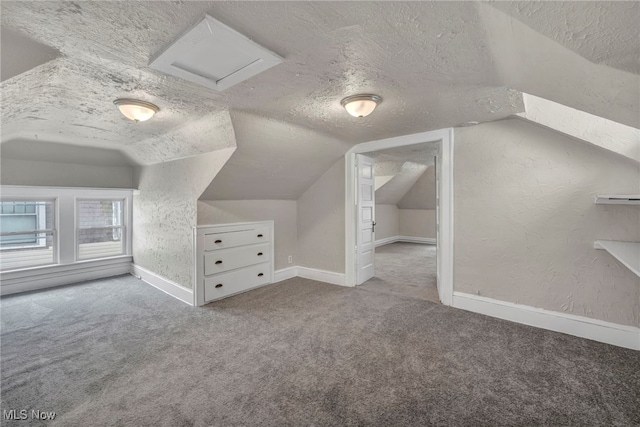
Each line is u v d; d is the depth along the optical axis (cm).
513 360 201
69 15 114
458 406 157
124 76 171
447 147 297
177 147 324
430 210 786
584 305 235
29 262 374
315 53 144
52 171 383
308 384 177
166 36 130
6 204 357
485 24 112
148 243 405
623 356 205
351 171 377
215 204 337
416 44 134
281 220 418
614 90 118
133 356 210
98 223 430
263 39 131
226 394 168
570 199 238
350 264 384
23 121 254
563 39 97
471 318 273
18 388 173
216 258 332
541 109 231
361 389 172
